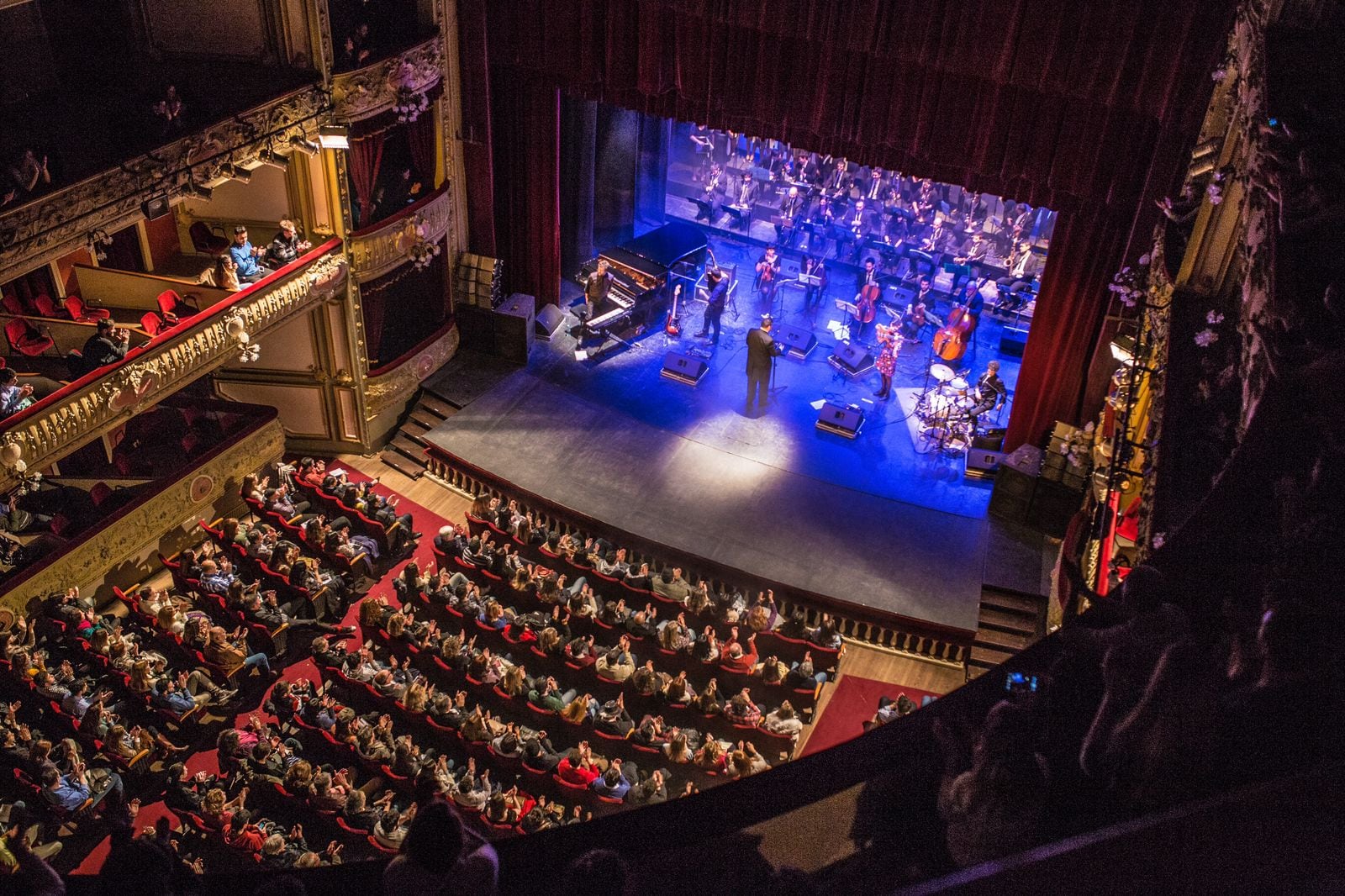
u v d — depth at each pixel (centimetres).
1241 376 1156
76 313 1972
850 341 2712
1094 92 1822
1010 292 2762
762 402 2491
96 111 1878
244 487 2173
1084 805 205
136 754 1714
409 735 1784
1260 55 1120
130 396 1873
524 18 2273
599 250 3000
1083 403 2156
